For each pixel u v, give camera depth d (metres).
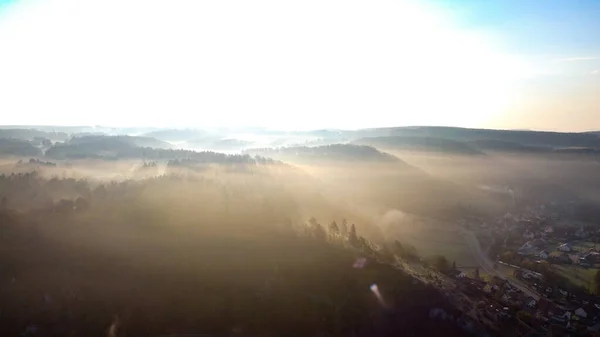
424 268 158.25
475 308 129.62
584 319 130.25
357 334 115.44
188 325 112.88
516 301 138.75
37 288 116.69
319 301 123.44
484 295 141.00
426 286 131.88
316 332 114.69
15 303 111.50
